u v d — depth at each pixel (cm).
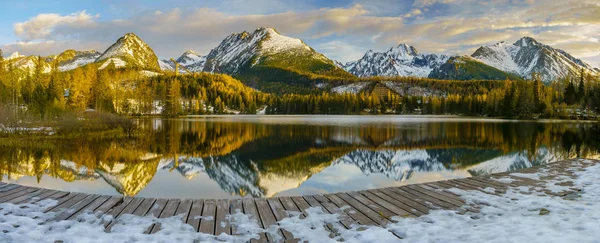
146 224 564
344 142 3089
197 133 3916
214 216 615
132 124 3794
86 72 9175
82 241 481
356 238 525
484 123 6097
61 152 2375
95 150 2497
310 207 677
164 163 2014
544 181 902
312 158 2228
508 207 676
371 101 13950
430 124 5838
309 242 509
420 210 668
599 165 1121
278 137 3500
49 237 493
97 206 655
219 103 13488
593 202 699
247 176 1672
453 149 2656
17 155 2222
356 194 778
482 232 530
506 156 2302
